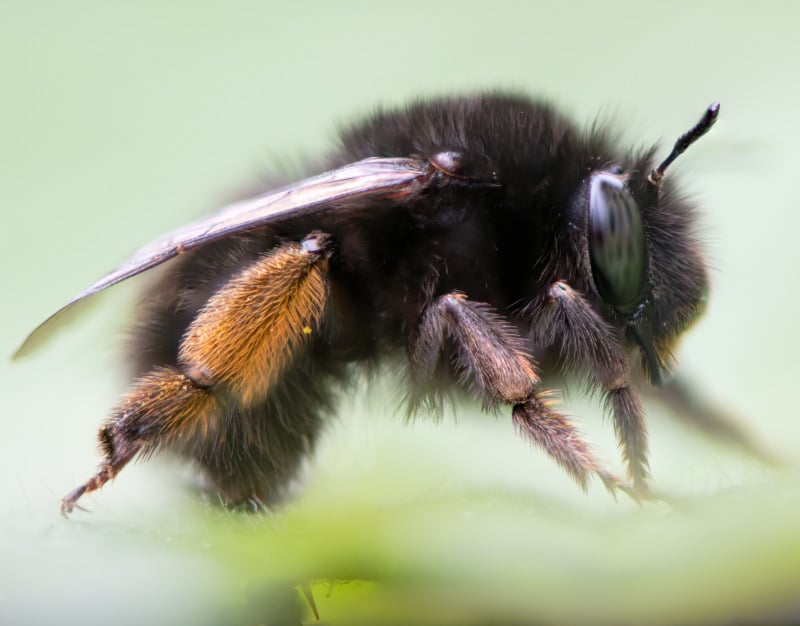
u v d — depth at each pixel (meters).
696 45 0.07
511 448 0.06
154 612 0.05
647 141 0.07
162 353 0.06
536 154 0.06
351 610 0.05
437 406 0.06
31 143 0.08
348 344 0.06
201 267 0.06
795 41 0.07
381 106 0.07
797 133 0.07
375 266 0.06
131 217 0.08
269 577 0.05
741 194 0.06
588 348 0.06
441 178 0.06
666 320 0.06
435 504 0.05
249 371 0.06
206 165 0.08
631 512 0.05
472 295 0.06
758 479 0.05
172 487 0.06
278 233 0.06
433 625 0.05
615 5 0.07
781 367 0.06
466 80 0.08
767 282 0.06
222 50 0.08
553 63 0.08
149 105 0.08
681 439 0.06
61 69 0.08
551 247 0.06
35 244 0.07
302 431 0.06
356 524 0.05
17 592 0.05
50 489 0.06
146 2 0.08
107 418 0.06
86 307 0.06
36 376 0.07
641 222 0.06
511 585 0.05
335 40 0.08
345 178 0.06
